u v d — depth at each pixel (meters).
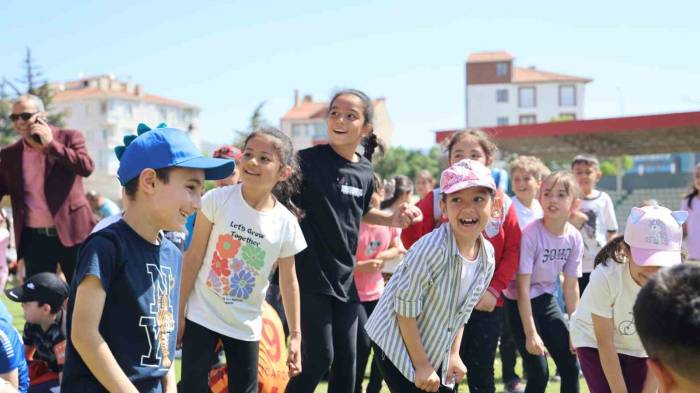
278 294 6.56
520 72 86.75
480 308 4.76
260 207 4.15
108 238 2.69
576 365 4.91
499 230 4.79
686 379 1.79
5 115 46.28
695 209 7.05
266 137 4.11
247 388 4.12
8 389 3.17
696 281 1.82
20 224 6.20
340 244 4.54
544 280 5.15
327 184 4.57
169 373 3.03
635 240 3.63
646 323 1.84
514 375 6.36
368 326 3.95
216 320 4.04
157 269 2.82
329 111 4.71
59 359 4.73
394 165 56.09
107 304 2.69
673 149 23.22
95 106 73.31
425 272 3.63
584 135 20.66
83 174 6.24
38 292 4.70
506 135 19.78
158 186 2.75
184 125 81.94
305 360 4.43
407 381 3.84
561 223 5.16
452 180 3.66
